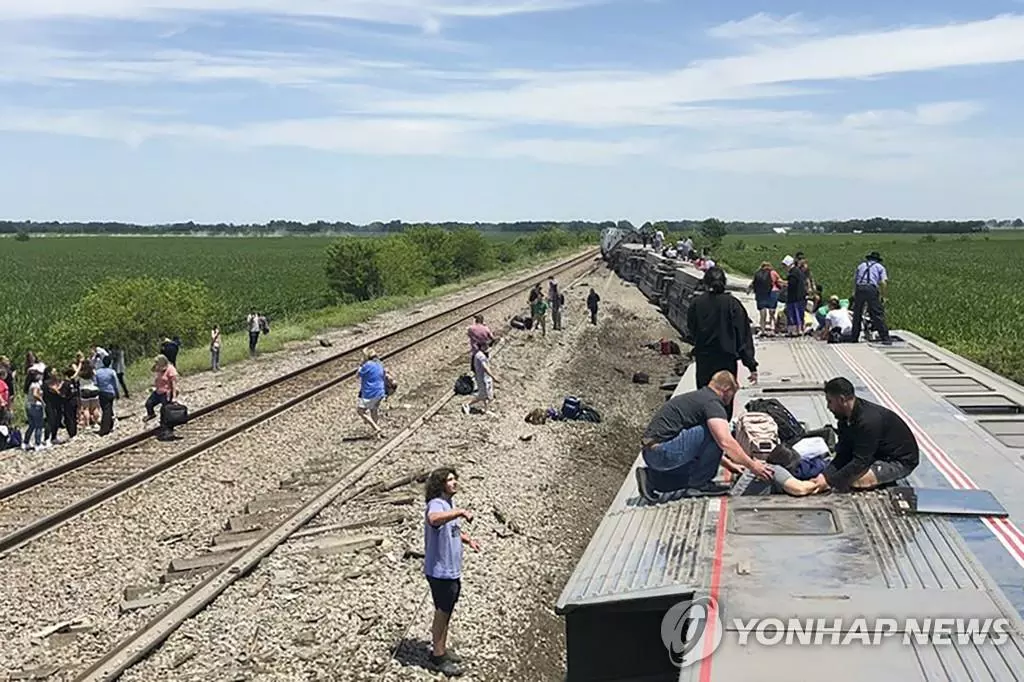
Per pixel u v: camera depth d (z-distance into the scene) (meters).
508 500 15.58
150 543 13.45
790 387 12.87
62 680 9.53
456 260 76.06
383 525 13.90
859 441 7.63
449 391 24.20
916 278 72.19
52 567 12.48
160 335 33.78
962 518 6.96
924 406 11.84
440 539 9.95
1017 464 8.93
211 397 23.73
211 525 14.20
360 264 54.69
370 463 17.20
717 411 8.00
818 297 25.22
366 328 38.59
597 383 27.83
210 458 17.73
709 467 8.09
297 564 12.40
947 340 33.72
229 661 9.88
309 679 9.66
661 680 5.99
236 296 60.00
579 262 87.25
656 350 36.06
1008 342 30.95
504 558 13.14
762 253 104.12
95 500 14.95
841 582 5.78
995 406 11.80
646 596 5.81
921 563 6.03
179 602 11.02
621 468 19.69
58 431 21.11
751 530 6.79
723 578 5.92
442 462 17.44
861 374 14.34
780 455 8.08
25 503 15.19
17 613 11.17
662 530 7.02
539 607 12.02
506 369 27.72
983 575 5.84
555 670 10.63
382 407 22.59
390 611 11.22
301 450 18.53
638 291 56.72
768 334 21.48
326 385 24.41
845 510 7.08
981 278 72.81
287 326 39.16
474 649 10.63
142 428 20.45
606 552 6.72
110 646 10.24
